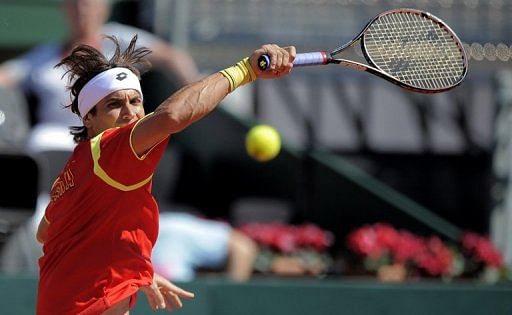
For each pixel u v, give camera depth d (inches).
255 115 1674.5
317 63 593.9
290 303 952.9
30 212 1087.0
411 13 638.5
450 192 1668.3
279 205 1403.8
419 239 1273.4
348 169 1432.1
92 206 590.9
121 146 569.3
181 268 1119.0
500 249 1515.7
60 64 629.0
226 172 1432.1
